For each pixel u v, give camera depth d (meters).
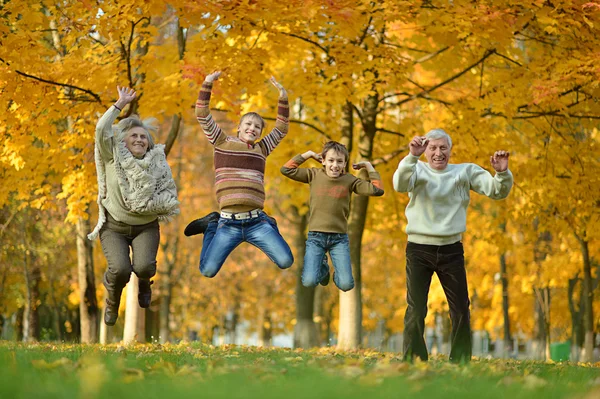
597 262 24.17
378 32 15.29
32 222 25.31
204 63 12.80
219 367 5.94
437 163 7.68
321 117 17.19
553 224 17.84
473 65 15.09
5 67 12.18
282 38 13.02
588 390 4.97
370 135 16.41
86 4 11.93
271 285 39.44
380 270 37.34
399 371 5.74
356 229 16.47
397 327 38.84
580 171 16.25
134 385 4.38
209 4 11.40
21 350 7.71
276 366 6.41
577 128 17.48
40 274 27.58
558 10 12.67
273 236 8.04
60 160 14.67
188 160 31.12
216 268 8.01
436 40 14.06
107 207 7.75
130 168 7.56
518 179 16.56
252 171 8.14
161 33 17.89
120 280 7.69
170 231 31.88
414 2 12.44
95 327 18.94
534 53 15.76
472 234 23.91
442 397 4.34
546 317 25.55
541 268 24.59
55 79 12.84
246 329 47.03
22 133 13.75
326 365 6.48
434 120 17.77
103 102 13.75
